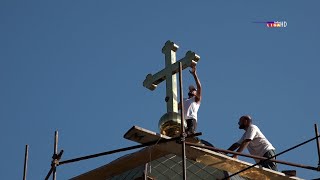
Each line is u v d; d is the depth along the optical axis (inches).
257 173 901.2
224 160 879.1
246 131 961.5
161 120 909.8
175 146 855.1
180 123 885.8
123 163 909.8
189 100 991.6
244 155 878.4
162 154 890.7
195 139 860.6
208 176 1012.5
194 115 982.4
